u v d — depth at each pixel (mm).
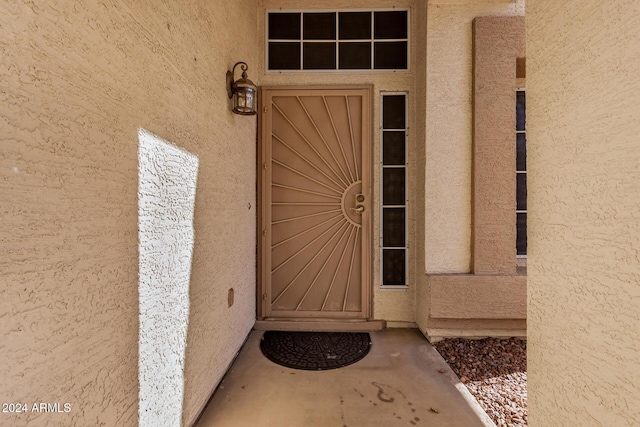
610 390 1127
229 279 2455
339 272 3457
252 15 3150
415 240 3375
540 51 1519
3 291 765
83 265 1005
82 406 997
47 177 877
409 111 3375
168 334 1531
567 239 1340
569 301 1328
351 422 1938
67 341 943
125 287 1214
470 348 2885
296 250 3459
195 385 1836
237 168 2652
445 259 3105
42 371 861
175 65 1591
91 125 1034
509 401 2158
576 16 1285
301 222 3457
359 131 3418
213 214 2102
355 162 3416
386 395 2211
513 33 2963
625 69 1069
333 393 2229
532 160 1581
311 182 3445
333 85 3389
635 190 1038
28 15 820
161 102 1459
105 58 1097
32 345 834
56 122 903
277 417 1976
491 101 2990
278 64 3414
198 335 1873
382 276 3418
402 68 3391
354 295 3451
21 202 806
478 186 3010
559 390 1381
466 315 2971
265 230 3414
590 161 1219
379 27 3402
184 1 1686
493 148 2994
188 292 1739
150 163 1375
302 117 3430
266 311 3432
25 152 814
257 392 2227
